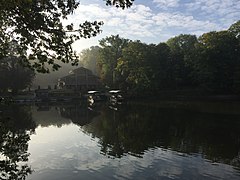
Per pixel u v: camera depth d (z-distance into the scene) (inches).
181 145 1015.6
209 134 1194.6
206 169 757.9
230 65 3250.5
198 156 880.3
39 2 333.7
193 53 3513.8
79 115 2032.5
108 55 4276.6
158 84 3472.0
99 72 4724.4
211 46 3267.7
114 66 4212.6
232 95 3206.2
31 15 328.2
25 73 3570.4
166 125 1430.9
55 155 922.1
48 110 2445.9
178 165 794.2
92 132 1331.2
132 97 3462.1
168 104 2561.5
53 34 338.3
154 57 3565.5
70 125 1582.2
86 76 4293.8
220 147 980.6
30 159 866.1
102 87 4288.9
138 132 1277.1
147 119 1659.7
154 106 2415.1
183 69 3683.6
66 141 1149.1
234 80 3100.4
